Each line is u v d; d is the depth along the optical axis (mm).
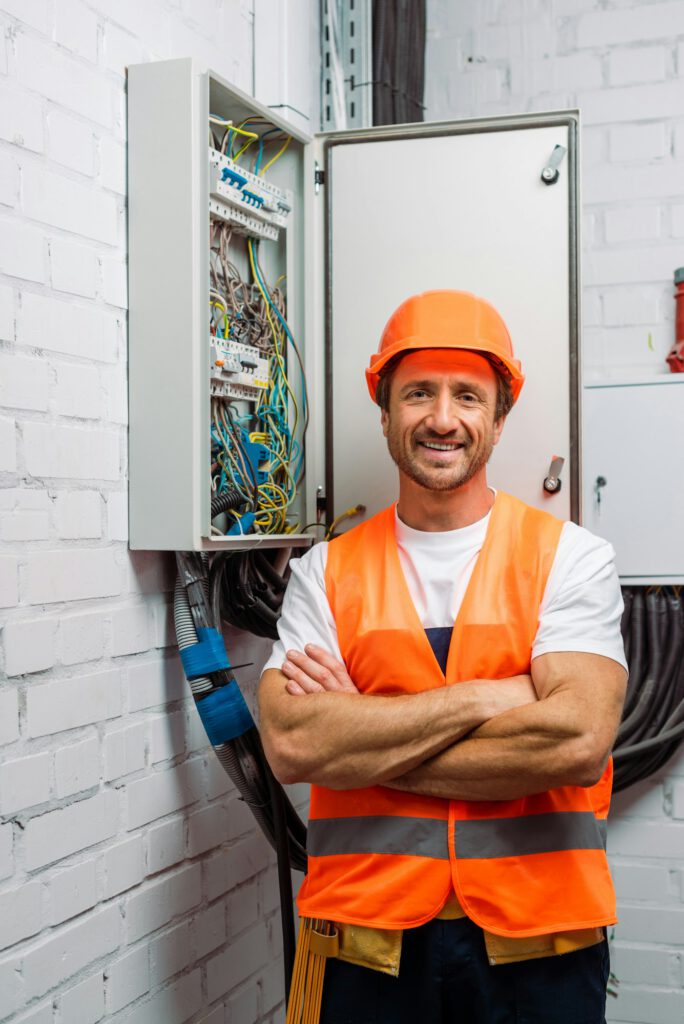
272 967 2111
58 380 1445
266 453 1846
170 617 1740
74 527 1482
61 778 1453
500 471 1838
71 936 1469
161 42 1714
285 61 2053
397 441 1441
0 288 1331
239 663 2043
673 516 2230
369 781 1298
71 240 1473
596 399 2270
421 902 1298
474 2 2523
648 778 2334
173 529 1582
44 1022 1408
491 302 1844
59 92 1445
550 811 1336
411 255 1883
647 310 2387
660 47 2391
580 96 2441
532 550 1415
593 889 1321
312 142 1925
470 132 1859
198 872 1819
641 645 2281
